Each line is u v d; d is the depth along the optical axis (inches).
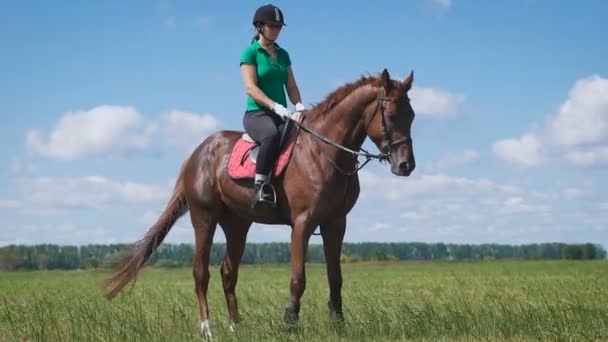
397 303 488.4
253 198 358.0
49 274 2124.8
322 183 333.7
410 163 322.0
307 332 335.6
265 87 360.8
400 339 326.6
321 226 349.1
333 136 337.7
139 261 399.5
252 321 375.2
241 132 390.3
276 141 346.6
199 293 383.6
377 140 330.6
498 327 339.0
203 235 385.4
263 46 361.4
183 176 398.6
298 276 334.3
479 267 1923.0
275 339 319.6
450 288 757.9
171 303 543.8
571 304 399.2
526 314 358.9
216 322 395.2
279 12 358.9
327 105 343.3
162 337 334.0
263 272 1884.8
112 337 337.1
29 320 383.6
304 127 346.3
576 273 1241.4
